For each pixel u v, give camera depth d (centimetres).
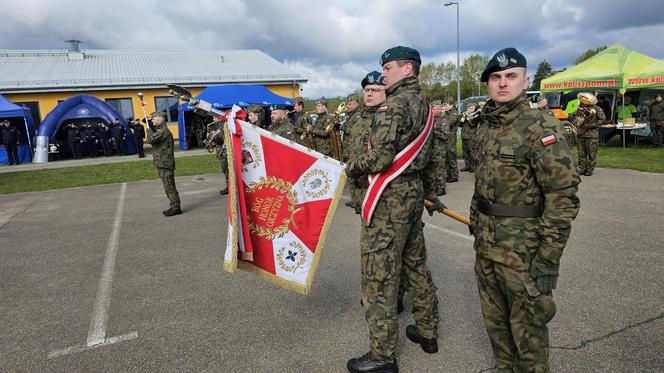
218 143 849
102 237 596
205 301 371
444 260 438
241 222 281
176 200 711
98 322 341
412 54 245
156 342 306
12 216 765
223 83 2722
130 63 2916
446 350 279
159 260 486
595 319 303
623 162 998
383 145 228
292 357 279
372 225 243
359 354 279
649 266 390
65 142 2000
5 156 1823
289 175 289
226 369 270
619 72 1282
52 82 2392
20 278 447
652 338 277
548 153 181
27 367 282
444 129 830
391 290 242
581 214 572
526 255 194
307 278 289
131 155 1978
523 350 203
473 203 218
